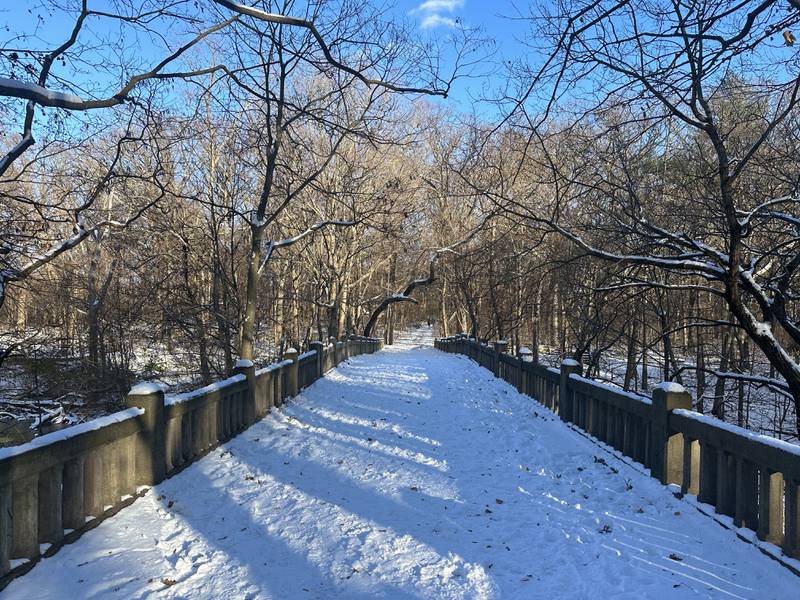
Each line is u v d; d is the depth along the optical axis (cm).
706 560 455
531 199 1630
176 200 2086
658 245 930
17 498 416
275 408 1137
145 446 622
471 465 791
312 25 593
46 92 605
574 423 997
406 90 699
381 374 2080
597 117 986
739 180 1138
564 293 2017
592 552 482
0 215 1091
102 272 2498
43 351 1636
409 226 3108
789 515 426
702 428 559
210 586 422
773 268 1209
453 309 6053
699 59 717
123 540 490
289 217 2600
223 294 2175
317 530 538
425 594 416
